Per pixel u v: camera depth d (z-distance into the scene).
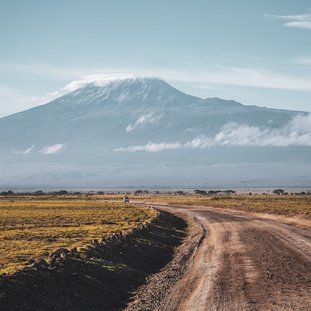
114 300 30.00
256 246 50.59
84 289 30.61
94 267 36.62
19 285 27.48
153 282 35.12
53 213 121.69
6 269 35.78
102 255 43.56
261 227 73.50
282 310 24.19
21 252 47.78
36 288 28.14
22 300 25.81
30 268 31.28
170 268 41.03
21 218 104.06
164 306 26.81
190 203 183.12
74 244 54.88
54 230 76.19
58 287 29.61
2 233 71.00
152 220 90.56
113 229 76.50
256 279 32.75
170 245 61.53
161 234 71.25
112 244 49.59
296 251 45.59
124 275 36.91
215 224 84.50
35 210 135.00
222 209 136.12
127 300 29.81
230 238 60.22
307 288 29.27
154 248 55.69
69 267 33.97
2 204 169.38
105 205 165.88
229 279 33.25
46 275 30.73
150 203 190.62
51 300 27.27
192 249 53.09
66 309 26.61
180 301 27.70
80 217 107.38
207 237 63.97
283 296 27.38
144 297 29.95
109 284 33.41
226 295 28.28
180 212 127.38
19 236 66.12
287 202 159.38
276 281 31.77
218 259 43.09
